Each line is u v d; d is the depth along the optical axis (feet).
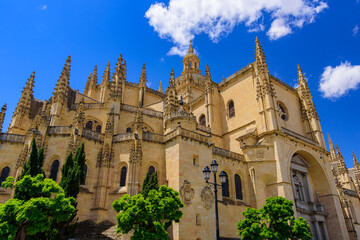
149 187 102.42
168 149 126.62
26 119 149.59
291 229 102.32
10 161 114.83
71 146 112.78
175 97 161.79
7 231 59.57
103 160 119.96
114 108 145.89
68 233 86.43
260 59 174.40
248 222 99.14
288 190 141.59
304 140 170.71
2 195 107.04
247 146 153.28
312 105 194.18
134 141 120.67
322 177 176.04
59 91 144.25
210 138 133.90
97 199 113.09
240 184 146.41
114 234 97.91
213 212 119.65
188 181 116.37
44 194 70.13
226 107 191.72
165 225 88.17
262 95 164.55
